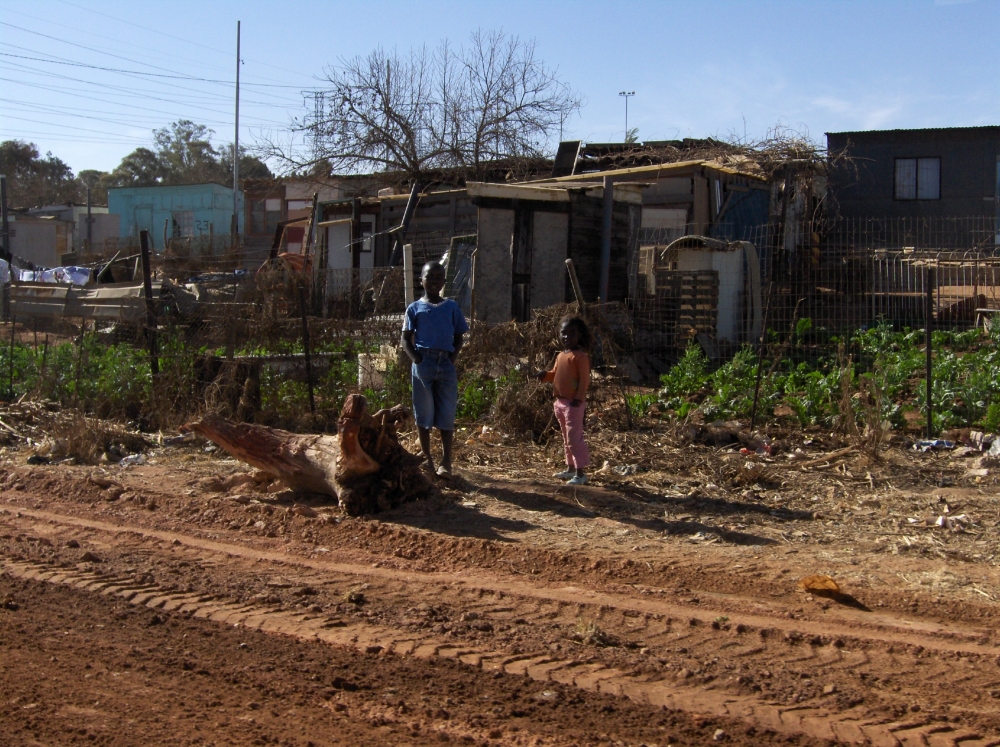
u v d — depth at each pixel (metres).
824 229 23.83
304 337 11.02
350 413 7.07
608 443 9.55
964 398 10.62
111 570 5.93
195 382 11.27
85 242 42.31
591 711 3.98
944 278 19.27
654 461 8.94
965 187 30.44
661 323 14.62
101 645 4.62
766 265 19.69
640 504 7.58
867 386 10.46
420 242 23.03
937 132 30.52
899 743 3.75
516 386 10.40
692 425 10.03
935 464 8.79
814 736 3.80
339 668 4.39
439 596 5.51
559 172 29.16
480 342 11.11
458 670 4.39
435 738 3.70
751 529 6.91
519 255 15.98
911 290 18.20
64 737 3.58
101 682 4.15
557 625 5.06
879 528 6.93
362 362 11.59
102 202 79.00
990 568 6.01
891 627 5.04
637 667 4.49
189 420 10.76
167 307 12.74
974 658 4.63
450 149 30.12
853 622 5.10
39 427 10.74
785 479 8.35
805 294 18.27
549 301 16.23
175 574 5.89
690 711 4.01
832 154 25.20
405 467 7.46
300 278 17.59
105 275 26.12
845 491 7.95
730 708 4.05
